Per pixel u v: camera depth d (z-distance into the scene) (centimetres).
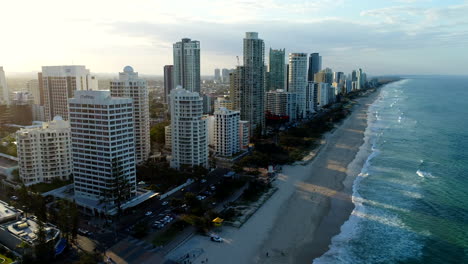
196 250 13288
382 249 13875
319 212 17212
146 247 13288
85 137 16625
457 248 13838
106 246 13300
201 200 18062
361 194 19462
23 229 13412
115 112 16112
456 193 19375
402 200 18525
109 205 16125
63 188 18700
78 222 14212
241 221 15925
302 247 13988
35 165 19562
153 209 16775
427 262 12962
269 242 14250
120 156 16612
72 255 12631
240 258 12962
